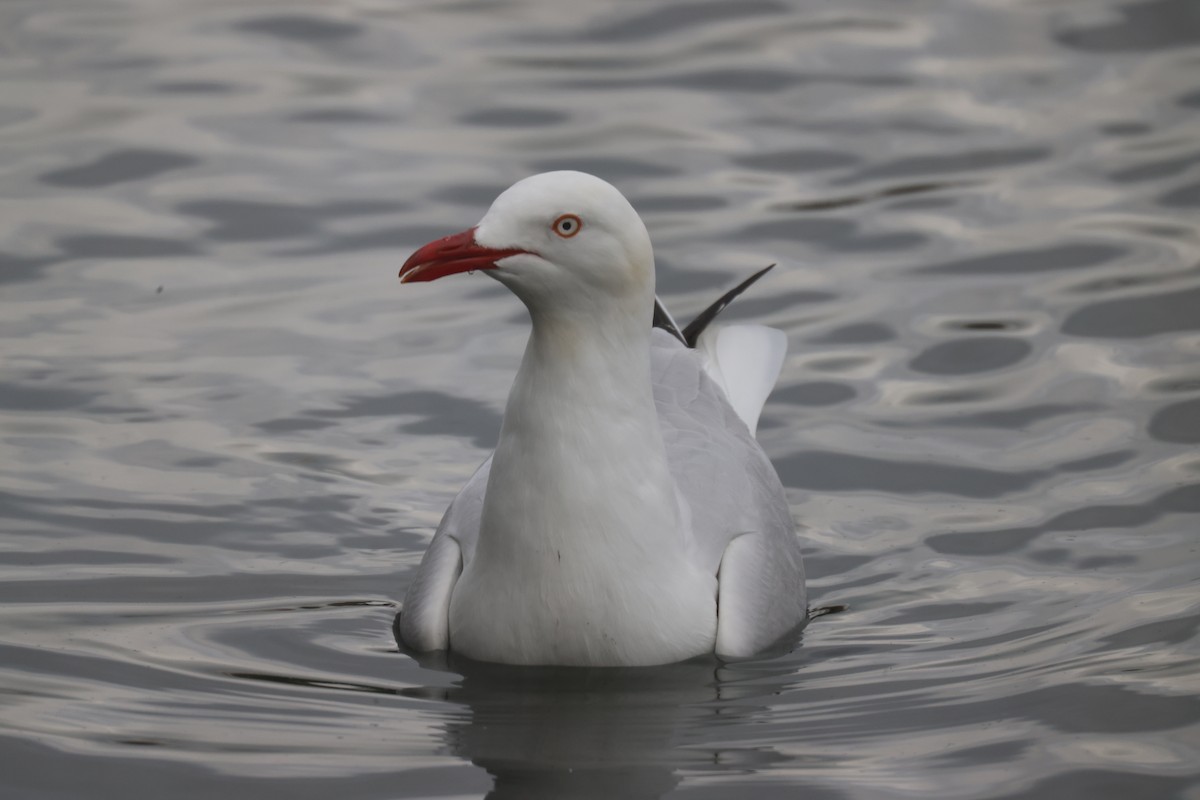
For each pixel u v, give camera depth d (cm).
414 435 1337
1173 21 2094
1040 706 955
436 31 2117
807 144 1827
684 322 1491
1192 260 1563
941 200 1708
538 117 1881
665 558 992
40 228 1647
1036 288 1536
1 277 1562
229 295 1549
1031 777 877
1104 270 1559
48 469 1262
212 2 2198
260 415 1355
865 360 1434
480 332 1502
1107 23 2102
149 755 902
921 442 1314
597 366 965
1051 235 1627
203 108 1897
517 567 984
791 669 1013
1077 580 1122
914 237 1639
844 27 2122
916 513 1226
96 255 1609
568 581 977
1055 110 1888
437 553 1062
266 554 1172
